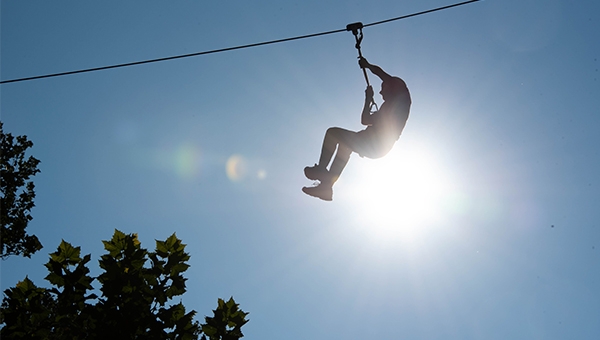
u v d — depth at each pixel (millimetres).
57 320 8438
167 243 9648
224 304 10133
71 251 9031
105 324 8461
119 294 8844
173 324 9180
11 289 8633
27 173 17578
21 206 17375
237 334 9711
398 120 6508
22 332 8297
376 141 6500
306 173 6566
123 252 9359
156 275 9320
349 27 7660
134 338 8602
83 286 8766
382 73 6969
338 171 6582
